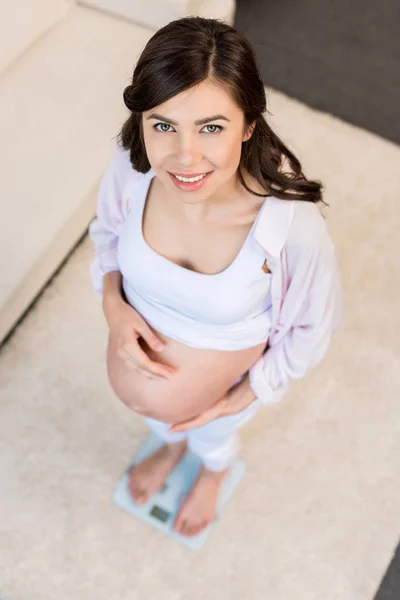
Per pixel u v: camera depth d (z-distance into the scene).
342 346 2.08
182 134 0.92
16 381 2.02
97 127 1.98
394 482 1.91
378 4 2.75
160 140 0.96
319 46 2.66
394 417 1.99
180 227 1.15
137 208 1.21
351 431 1.97
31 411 1.98
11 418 1.97
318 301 1.18
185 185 1.00
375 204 2.31
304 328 1.25
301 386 2.02
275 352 1.33
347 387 2.02
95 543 1.84
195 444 1.63
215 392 1.35
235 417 1.45
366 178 2.36
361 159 2.39
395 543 1.84
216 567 1.81
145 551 1.83
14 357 2.04
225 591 1.79
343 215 2.29
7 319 1.95
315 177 2.35
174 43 0.87
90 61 2.08
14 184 1.89
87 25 2.15
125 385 1.38
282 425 1.97
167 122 0.92
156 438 1.95
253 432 1.97
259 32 2.68
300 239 1.09
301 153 2.39
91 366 2.04
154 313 1.26
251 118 0.97
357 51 2.65
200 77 0.87
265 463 1.93
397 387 2.03
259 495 1.89
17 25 2.00
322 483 1.91
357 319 2.12
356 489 1.90
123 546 1.83
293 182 1.08
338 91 2.56
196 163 0.95
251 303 1.17
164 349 1.29
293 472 1.92
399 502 1.89
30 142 1.94
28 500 1.88
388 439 1.96
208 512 1.82
